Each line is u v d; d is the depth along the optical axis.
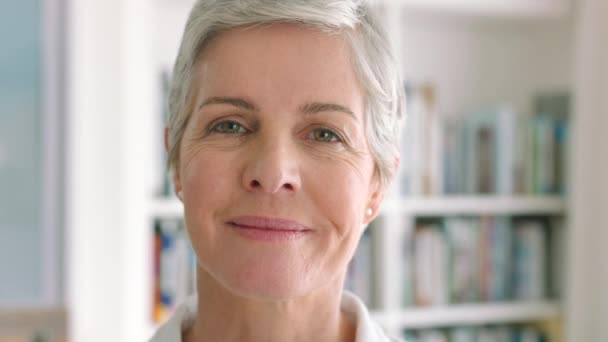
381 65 0.64
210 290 0.67
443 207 1.89
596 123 1.98
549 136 2.02
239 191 0.59
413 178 1.90
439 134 1.93
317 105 0.59
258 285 0.60
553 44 2.16
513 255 2.04
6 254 1.65
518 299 2.03
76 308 1.64
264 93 0.58
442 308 1.93
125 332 1.66
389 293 1.86
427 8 1.90
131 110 1.65
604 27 1.96
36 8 1.64
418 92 1.90
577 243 1.98
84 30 1.62
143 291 1.72
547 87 2.19
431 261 1.93
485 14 1.98
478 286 1.99
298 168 0.59
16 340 1.59
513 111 1.98
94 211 1.64
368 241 1.90
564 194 2.02
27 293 1.66
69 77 1.64
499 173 1.97
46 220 1.66
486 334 2.03
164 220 1.84
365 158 0.64
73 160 1.62
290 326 0.66
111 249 1.65
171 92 0.68
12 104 1.64
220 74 0.59
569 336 1.99
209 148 0.60
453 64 2.18
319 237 0.61
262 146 0.58
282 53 0.58
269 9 0.57
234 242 0.60
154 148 1.77
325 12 0.58
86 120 1.63
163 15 1.95
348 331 0.77
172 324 0.74
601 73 1.97
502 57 2.23
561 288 2.04
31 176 1.66
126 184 1.65
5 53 1.63
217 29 0.59
